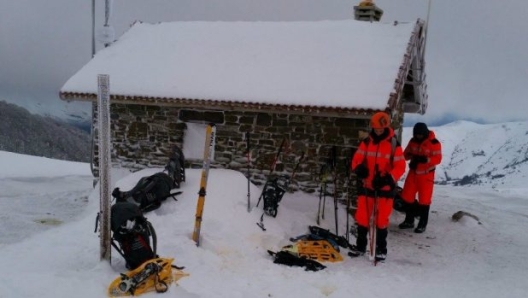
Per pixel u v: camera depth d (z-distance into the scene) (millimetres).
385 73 8617
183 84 9328
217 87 9070
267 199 7730
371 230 6789
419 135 8469
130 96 9328
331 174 8555
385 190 6602
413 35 9578
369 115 7938
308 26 10734
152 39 11305
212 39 10820
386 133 6625
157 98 9172
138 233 5281
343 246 7215
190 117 9500
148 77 9750
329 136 8609
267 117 8969
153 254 5359
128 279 4695
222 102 8766
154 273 4816
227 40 10688
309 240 7031
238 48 10289
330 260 6543
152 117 9750
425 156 8477
